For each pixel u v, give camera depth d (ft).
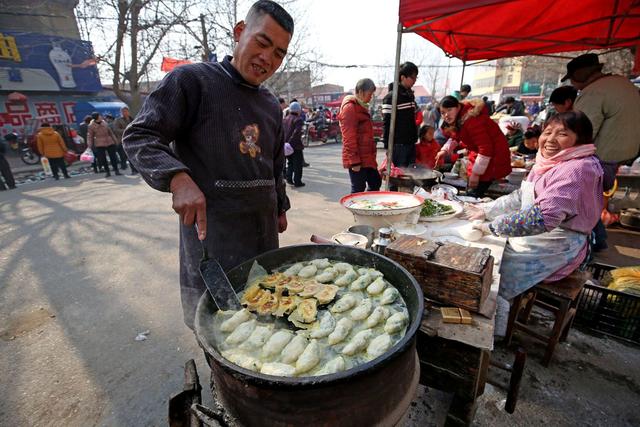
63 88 52.54
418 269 5.11
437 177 11.80
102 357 8.25
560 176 6.43
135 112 46.70
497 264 6.07
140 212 19.81
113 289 11.37
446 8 8.54
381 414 3.31
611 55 27.96
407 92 15.20
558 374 7.25
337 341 3.80
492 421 6.24
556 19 14.53
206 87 4.55
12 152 44.04
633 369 7.34
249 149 4.94
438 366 5.52
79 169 37.45
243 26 4.85
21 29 49.57
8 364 8.06
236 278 4.74
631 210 15.69
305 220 17.58
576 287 6.98
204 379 7.60
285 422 3.13
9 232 16.94
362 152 14.23
